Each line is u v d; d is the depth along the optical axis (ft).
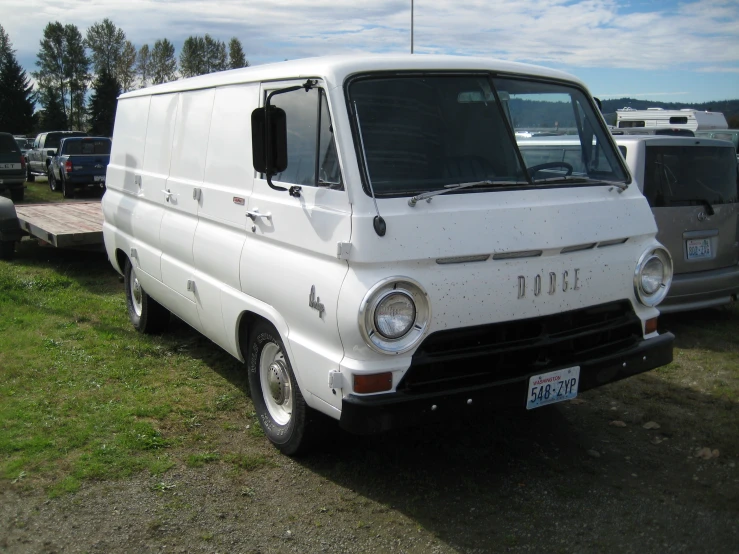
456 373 12.25
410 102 12.95
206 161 16.76
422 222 11.79
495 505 12.92
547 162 14.14
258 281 14.16
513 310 12.45
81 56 329.31
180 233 18.01
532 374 12.43
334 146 12.32
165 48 313.32
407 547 11.65
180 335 23.09
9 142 65.87
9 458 14.44
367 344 11.30
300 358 12.87
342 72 12.53
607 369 13.33
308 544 11.75
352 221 11.54
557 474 14.06
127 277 24.12
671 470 14.21
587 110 15.30
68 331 23.29
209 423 16.43
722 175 23.22
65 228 33.06
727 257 23.52
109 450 14.80
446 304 11.82
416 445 15.25
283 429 14.67
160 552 11.50
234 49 305.53
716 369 19.88
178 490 13.39
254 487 13.55
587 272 13.25
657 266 14.30
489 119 13.66
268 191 14.06
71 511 12.62
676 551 11.49
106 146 72.69
